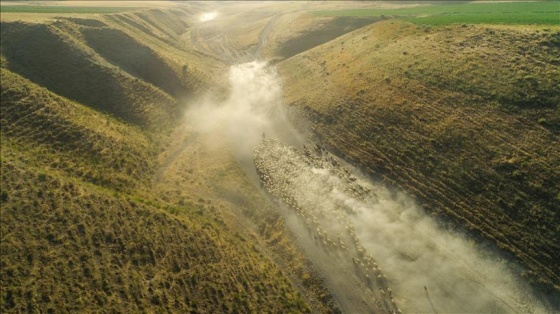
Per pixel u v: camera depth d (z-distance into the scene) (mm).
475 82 50000
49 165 43094
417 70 56406
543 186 37469
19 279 29797
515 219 36812
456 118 46844
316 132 55875
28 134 46500
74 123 49719
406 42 65688
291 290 36438
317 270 37969
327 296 35750
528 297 32781
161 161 52812
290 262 39344
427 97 51188
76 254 33031
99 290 30891
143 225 37719
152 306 31062
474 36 58906
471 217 38500
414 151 45938
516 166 39719
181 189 47344
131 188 44812
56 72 60594
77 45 66938
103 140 49469
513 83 47312
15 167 40000
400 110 51219
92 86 60594
